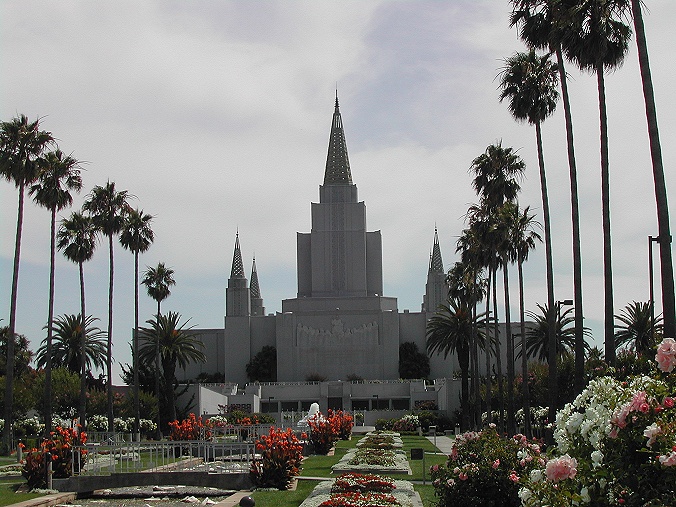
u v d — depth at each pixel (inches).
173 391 4082.2
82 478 1478.8
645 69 1186.6
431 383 6314.0
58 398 3713.1
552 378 1839.3
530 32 1745.8
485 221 2640.3
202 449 2027.6
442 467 935.7
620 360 2000.5
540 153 1998.0
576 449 565.6
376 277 7273.6
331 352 6589.6
